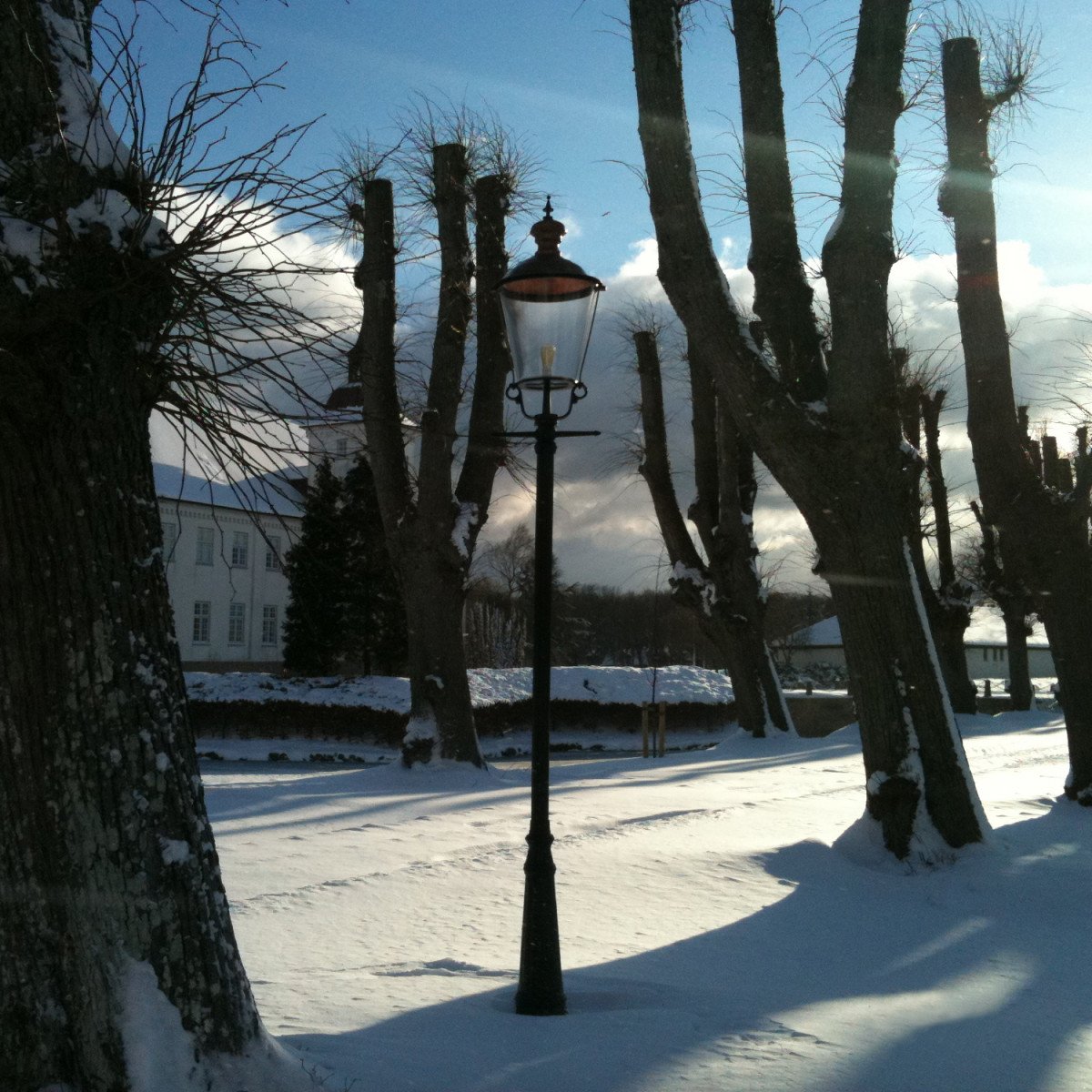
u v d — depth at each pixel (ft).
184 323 13.44
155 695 12.92
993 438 44.24
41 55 12.83
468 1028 16.31
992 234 43.42
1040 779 55.93
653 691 118.52
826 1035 16.88
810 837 36.06
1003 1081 15.30
